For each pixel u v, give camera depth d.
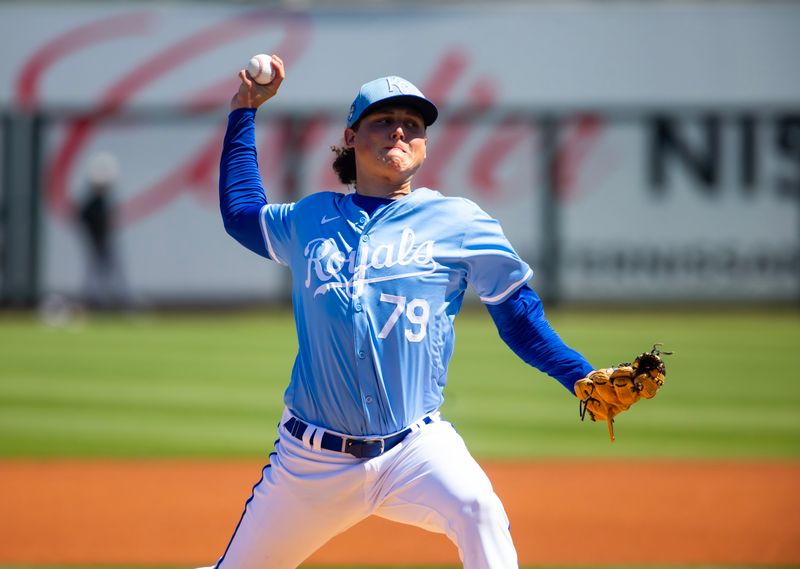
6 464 27.00
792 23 70.12
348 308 11.05
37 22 71.25
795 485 24.83
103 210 70.56
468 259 11.20
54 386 40.00
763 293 70.56
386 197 11.81
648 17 70.75
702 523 21.23
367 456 11.11
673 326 61.72
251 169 12.76
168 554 19.12
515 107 71.00
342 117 71.44
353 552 19.03
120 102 71.12
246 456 28.22
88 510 22.38
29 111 71.38
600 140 71.00
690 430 32.25
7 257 71.25
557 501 23.23
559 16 70.88
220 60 71.25
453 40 71.12
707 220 70.75
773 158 70.56
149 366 45.56
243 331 60.25
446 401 37.56
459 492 10.70
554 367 11.13
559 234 71.00
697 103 70.62
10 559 18.69
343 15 71.19
